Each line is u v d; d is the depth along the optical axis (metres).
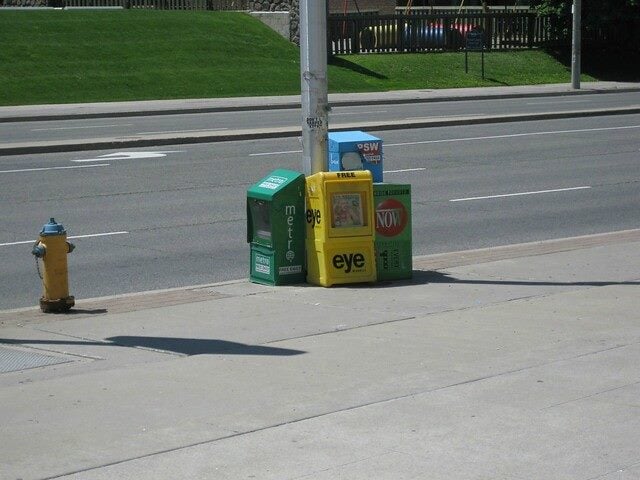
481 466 6.97
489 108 41.03
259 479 6.78
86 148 27.94
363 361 9.59
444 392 8.59
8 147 26.88
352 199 12.99
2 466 7.04
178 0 58.38
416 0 81.88
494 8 73.06
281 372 9.27
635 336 10.41
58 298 11.84
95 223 17.77
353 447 7.35
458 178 22.95
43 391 8.78
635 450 7.25
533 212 19.03
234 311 11.78
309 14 13.20
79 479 6.81
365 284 13.13
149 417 8.05
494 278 13.40
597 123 35.22
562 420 7.88
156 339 10.55
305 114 13.42
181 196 20.52
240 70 49.22
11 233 16.86
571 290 12.62
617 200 20.38
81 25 49.94
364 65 53.53
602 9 62.25
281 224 13.10
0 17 49.19
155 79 46.25
